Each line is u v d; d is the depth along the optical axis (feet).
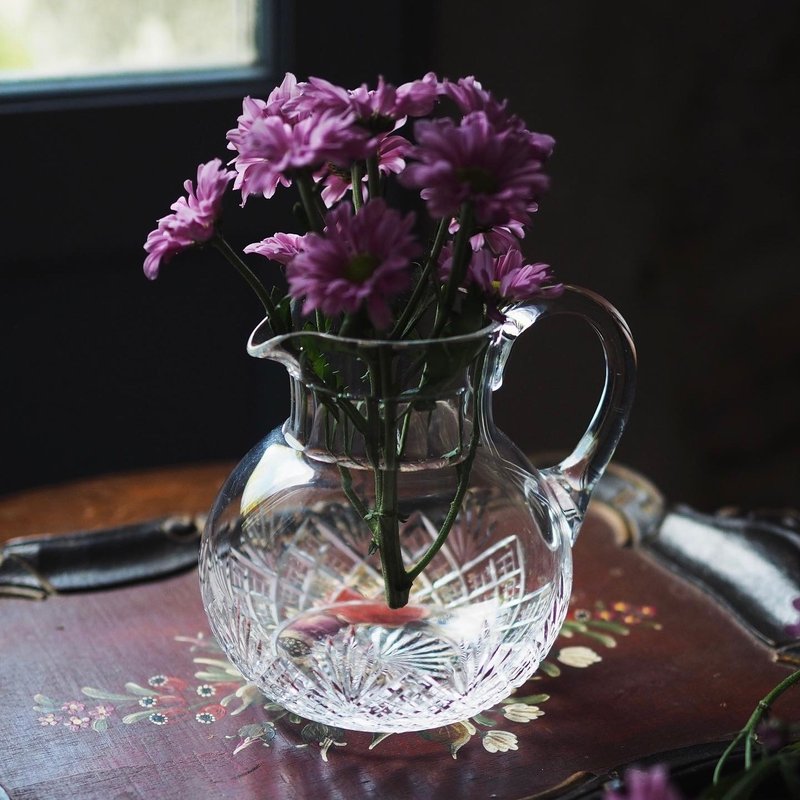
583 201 4.85
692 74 4.87
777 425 5.50
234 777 2.31
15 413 3.99
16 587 2.76
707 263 5.20
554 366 4.93
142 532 2.90
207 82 3.82
